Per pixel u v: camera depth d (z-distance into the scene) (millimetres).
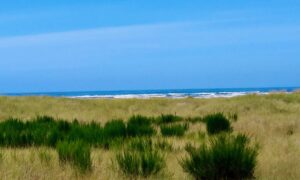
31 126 16500
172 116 21250
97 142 12336
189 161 8555
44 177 7629
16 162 8859
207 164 8203
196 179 8219
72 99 38719
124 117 26562
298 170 8422
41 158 9227
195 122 20031
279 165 8930
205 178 8211
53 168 8422
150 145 10969
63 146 9359
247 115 24828
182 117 22594
